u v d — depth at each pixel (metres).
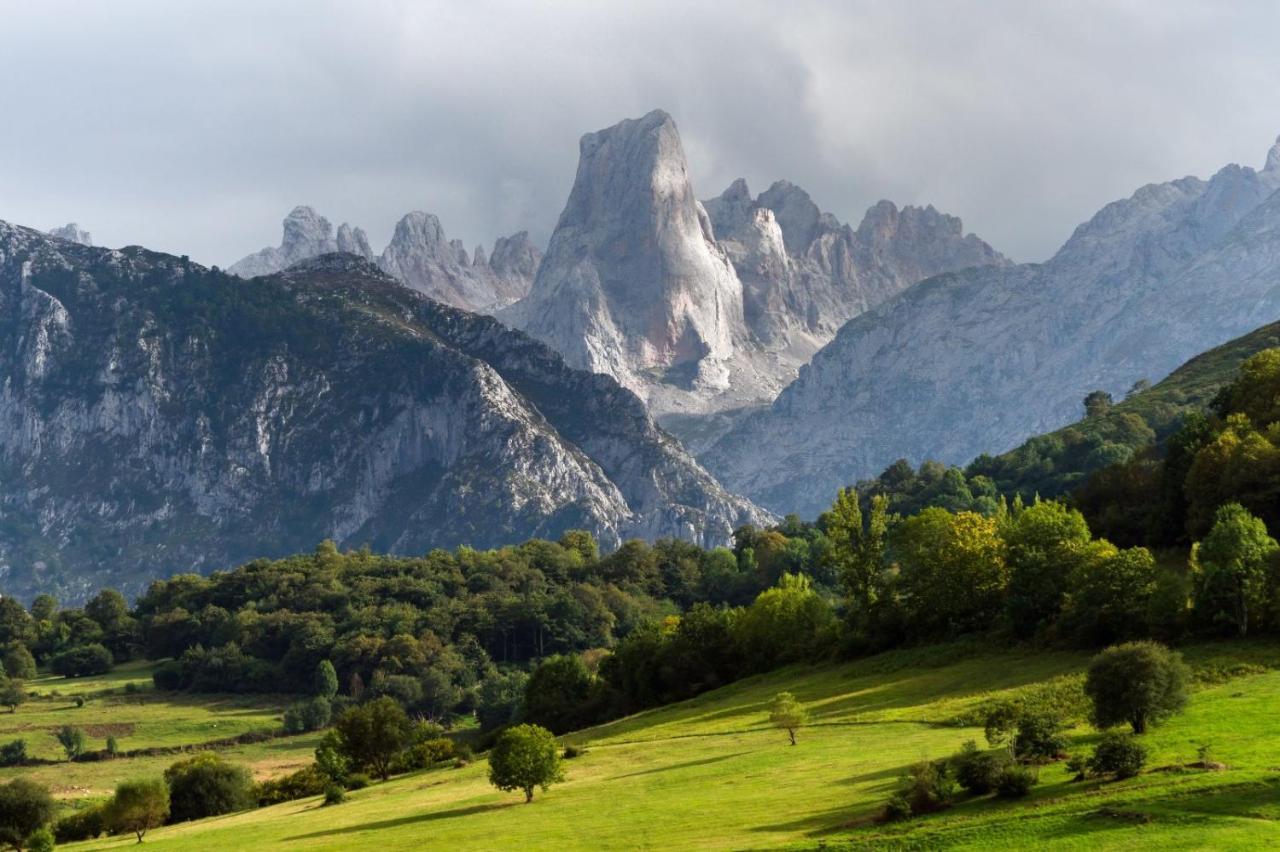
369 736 135.50
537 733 90.88
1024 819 58.47
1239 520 98.75
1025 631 119.62
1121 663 72.44
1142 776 62.31
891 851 57.62
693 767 90.88
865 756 82.69
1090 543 123.19
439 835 77.81
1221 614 97.44
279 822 101.75
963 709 94.12
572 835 70.88
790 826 64.88
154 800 114.81
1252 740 66.81
